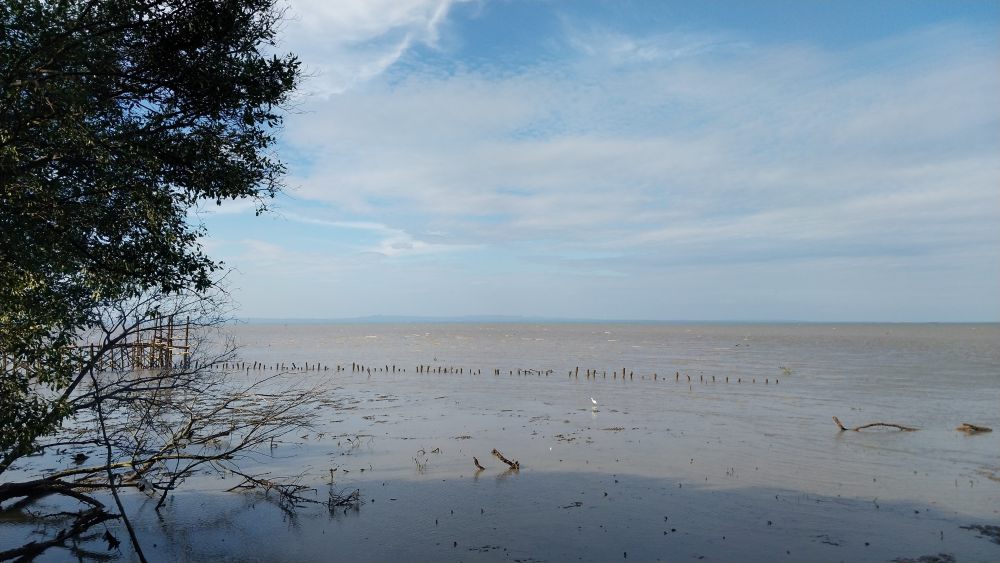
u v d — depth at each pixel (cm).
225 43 801
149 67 789
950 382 3772
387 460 1764
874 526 1210
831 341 10944
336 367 5316
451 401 3059
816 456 1806
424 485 1502
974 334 15650
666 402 2986
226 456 1364
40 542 1094
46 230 751
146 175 798
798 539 1144
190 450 1839
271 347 9256
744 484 1509
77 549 1086
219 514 1280
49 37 655
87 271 838
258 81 812
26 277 782
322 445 1975
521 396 3262
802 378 4091
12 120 677
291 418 1688
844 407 2780
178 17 763
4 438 784
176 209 846
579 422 2417
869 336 13950
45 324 813
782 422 2397
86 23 694
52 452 1752
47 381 844
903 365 5138
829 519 1252
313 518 1259
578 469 1658
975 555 1066
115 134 741
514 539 1144
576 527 1206
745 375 4353
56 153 715
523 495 1417
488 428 2288
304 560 1048
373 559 1052
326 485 1501
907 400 2991
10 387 796
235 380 3928
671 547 1108
